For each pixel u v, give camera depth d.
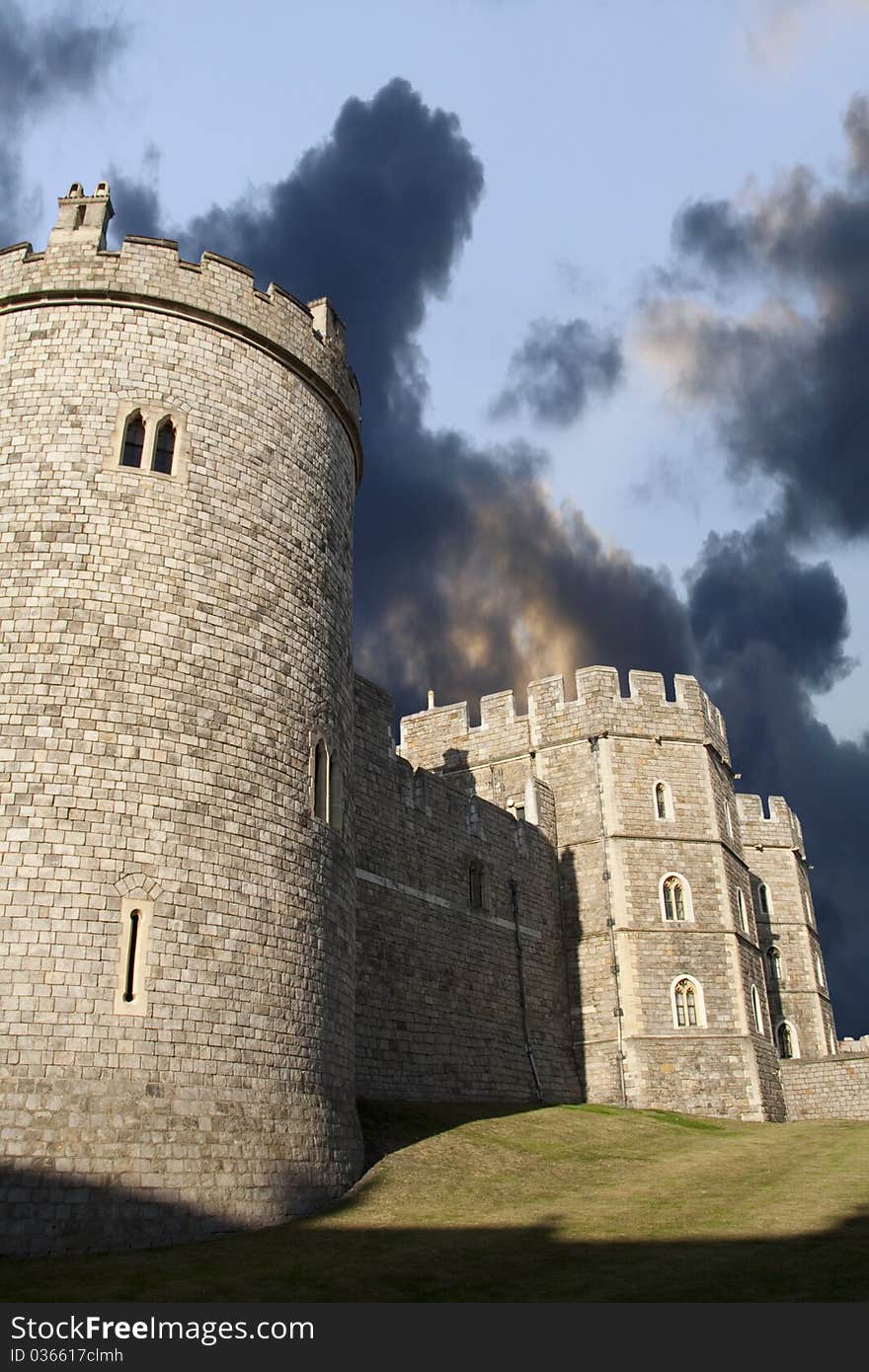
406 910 29.59
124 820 17.28
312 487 22.38
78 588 18.33
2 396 19.84
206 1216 15.90
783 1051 49.53
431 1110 26.30
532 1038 33.78
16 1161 14.89
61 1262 14.20
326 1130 18.58
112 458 19.34
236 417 21.02
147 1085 16.12
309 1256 14.67
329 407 23.62
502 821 35.59
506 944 33.91
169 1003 16.75
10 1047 15.55
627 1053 35.25
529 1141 24.45
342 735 22.08
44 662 17.77
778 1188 19.56
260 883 18.62
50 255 20.80
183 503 19.62
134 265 20.75
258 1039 17.72
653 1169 22.53
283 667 20.38
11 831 16.66
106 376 19.95
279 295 22.59
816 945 53.75
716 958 37.31
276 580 20.73
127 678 18.08
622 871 37.34
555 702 40.25
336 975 20.12
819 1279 12.85
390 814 29.95
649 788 38.84
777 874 52.50
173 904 17.30
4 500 18.92
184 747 18.23
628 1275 13.36
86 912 16.55
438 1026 29.61
